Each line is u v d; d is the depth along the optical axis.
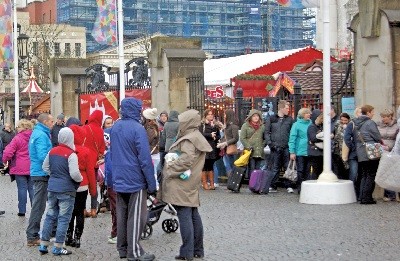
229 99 26.67
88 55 88.94
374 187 18.17
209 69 39.72
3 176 32.03
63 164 13.03
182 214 12.02
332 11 70.25
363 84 20.11
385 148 17.97
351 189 18.38
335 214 16.44
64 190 13.02
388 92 19.45
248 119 22.02
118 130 11.89
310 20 120.38
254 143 21.97
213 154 22.61
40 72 75.62
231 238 13.92
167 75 27.91
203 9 118.25
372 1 19.58
